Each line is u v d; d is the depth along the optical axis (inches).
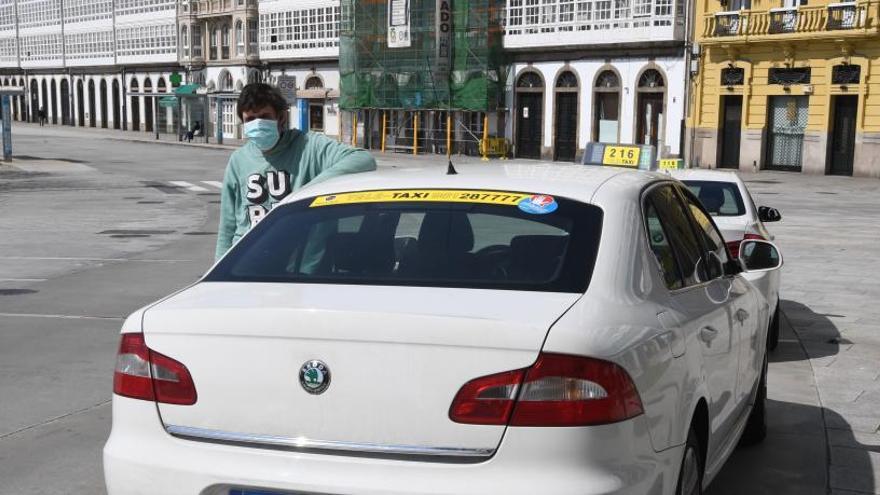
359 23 2116.1
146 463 116.0
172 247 609.0
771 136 1466.5
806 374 287.1
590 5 1659.7
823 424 234.5
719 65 1502.2
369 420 109.3
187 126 2571.4
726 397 161.6
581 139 1721.2
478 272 128.4
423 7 1969.7
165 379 117.3
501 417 106.0
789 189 1148.5
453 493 105.3
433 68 1945.1
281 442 112.2
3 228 718.5
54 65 3467.0
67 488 188.7
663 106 1587.1
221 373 114.7
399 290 123.0
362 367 109.5
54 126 3425.2
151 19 2861.7
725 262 181.5
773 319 310.0
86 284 452.1
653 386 116.7
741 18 1451.8
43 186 1136.2
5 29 3799.2
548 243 130.7
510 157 1857.8
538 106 1809.8
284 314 112.7
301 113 2335.1
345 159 186.1
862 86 1334.9
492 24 1839.3
